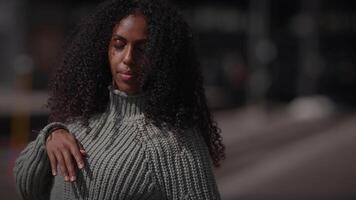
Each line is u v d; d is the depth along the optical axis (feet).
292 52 197.98
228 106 130.00
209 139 10.46
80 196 9.61
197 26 180.14
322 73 208.23
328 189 46.01
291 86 195.83
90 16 10.43
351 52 221.87
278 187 46.75
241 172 53.47
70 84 10.34
